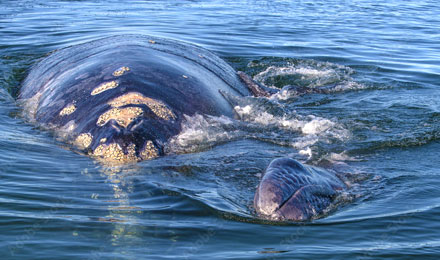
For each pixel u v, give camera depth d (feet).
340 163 27.99
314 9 83.15
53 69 40.42
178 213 21.38
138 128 28.76
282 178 22.39
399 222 21.08
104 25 62.18
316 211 21.77
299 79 47.44
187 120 31.55
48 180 24.32
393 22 73.61
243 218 21.15
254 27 66.13
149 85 32.71
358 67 50.93
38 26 61.57
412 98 40.73
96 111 30.68
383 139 31.89
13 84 42.27
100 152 27.84
